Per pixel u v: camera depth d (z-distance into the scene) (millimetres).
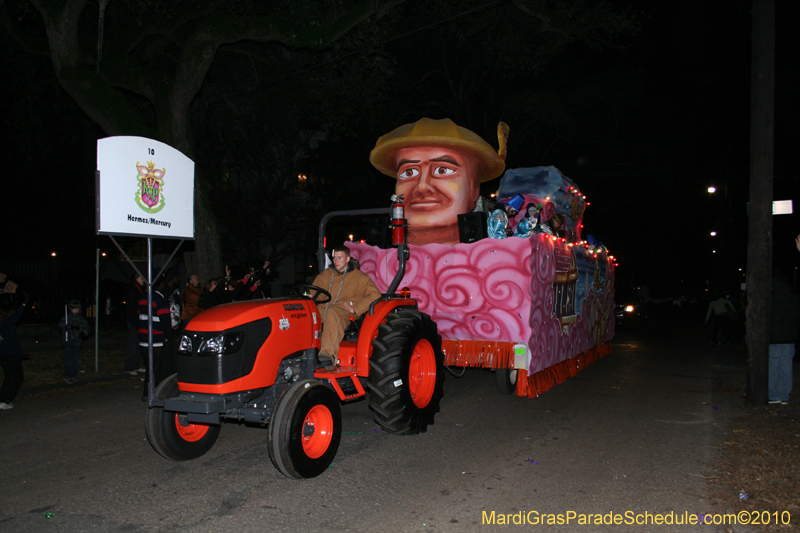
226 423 6469
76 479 4648
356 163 20250
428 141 8391
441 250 7355
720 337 15266
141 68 11203
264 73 15336
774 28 7078
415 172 8633
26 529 3717
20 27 12617
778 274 7316
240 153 18359
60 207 22406
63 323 8539
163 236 5492
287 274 26391
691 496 4270
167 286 7895
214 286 9445
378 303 5805
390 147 8758
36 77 13875
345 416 6918
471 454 5352
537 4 14656
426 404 6078
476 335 7199
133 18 12406
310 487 4484
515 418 6770
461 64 21766
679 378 9641
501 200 9102
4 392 7070
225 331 4445
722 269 27625
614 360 12047
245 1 12523
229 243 19750
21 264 14938
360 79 15570
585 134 23219
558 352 8250
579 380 9430
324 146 20672
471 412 7086
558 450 5473
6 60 13273
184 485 4512
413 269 7578
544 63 17703
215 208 18297
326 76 15344
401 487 4492
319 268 8555
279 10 12430
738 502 4133
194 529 3721
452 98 23312
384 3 11867
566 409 7238
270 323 4707
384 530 3715
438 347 6324
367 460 5168
